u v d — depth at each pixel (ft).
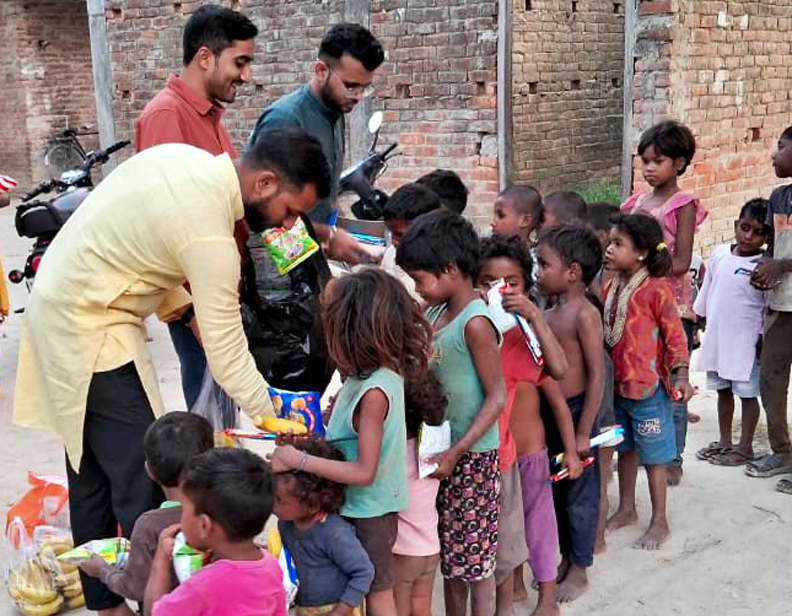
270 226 9.19
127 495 9.45
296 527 8.52
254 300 10.34
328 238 12.91
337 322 8.36
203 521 7.12
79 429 9.26
